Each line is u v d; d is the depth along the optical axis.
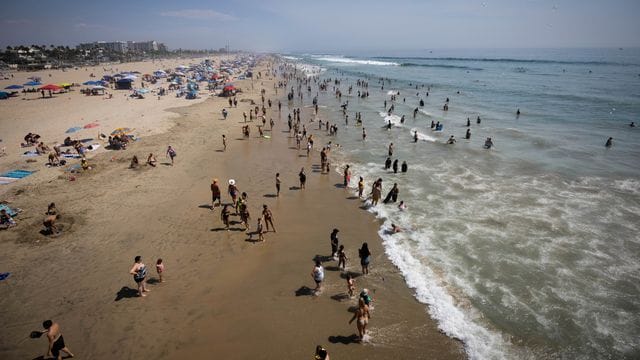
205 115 47.59
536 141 34.88
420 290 13.81
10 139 34.66
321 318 12.53
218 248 16.77
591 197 22.19
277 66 170.50
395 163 26.33
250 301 13.37
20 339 11.52
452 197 22.30
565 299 13.30
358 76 113.88
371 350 11.17
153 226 18.61
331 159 30.05
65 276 14.62
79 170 26.00
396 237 17.64
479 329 11.94
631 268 15.13
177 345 11.40
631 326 12.05
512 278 14.47
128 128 38.72
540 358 10.85
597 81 89.19
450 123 43.72
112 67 162.62
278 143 34.81
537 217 19.59
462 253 16.20
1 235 17.42
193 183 24.38
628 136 36.91
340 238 17.66
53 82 91.44
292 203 21.64
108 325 12.16
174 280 14.49
